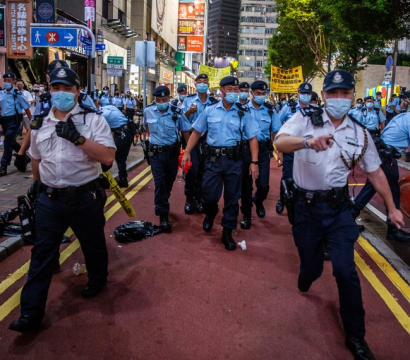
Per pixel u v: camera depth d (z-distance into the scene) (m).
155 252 5.00
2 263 4.57
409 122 5.05
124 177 8.54
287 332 3.39
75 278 4.26
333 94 2.96
